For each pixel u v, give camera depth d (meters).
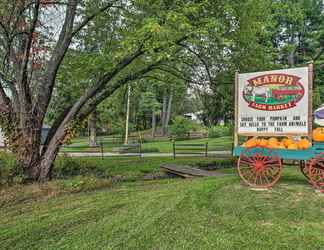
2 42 8.74
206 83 11.57
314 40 23.45
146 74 12.13
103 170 11.18
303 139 6.48
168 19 7.28
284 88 6.62
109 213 5.32
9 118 8.85
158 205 5.66
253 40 10.50
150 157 15.98
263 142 6.83
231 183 7.20
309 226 4.48
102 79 9.40
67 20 9.02
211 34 8.33
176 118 36.84
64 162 10.84
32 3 7.99
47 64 9.52
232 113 13.11
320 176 6.39
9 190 7.09
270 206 5.36
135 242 4.06
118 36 9.94
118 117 33.94
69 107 9.84
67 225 4.78
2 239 4.28
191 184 7.56
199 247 3.86
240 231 4.34
